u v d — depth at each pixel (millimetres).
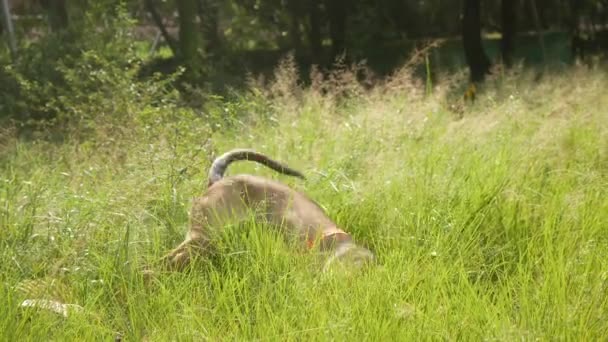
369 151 12727
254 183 9812
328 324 7625
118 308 8375
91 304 8352
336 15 29016
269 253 9094
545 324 7844
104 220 9812
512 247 9938
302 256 8992
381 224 10281
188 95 21109
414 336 7586
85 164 12156
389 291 8125
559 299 8086
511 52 26359
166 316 8109
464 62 26547
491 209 10477
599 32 27844
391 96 15500
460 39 32188
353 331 7562
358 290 8234
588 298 8203
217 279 8633
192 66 23797
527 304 8008
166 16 31500
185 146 11922
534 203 10977
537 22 27266
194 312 8141
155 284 8758
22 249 9484
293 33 30609
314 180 11477
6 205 10539
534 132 14219
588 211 10484
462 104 16141
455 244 9703
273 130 14305
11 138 15203
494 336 7562
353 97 16156
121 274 8914
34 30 27266
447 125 14656
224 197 9703
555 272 8523
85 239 9445
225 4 30547
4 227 9852
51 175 12219
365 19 30766
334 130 13953
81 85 16938
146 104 14195
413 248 9539
